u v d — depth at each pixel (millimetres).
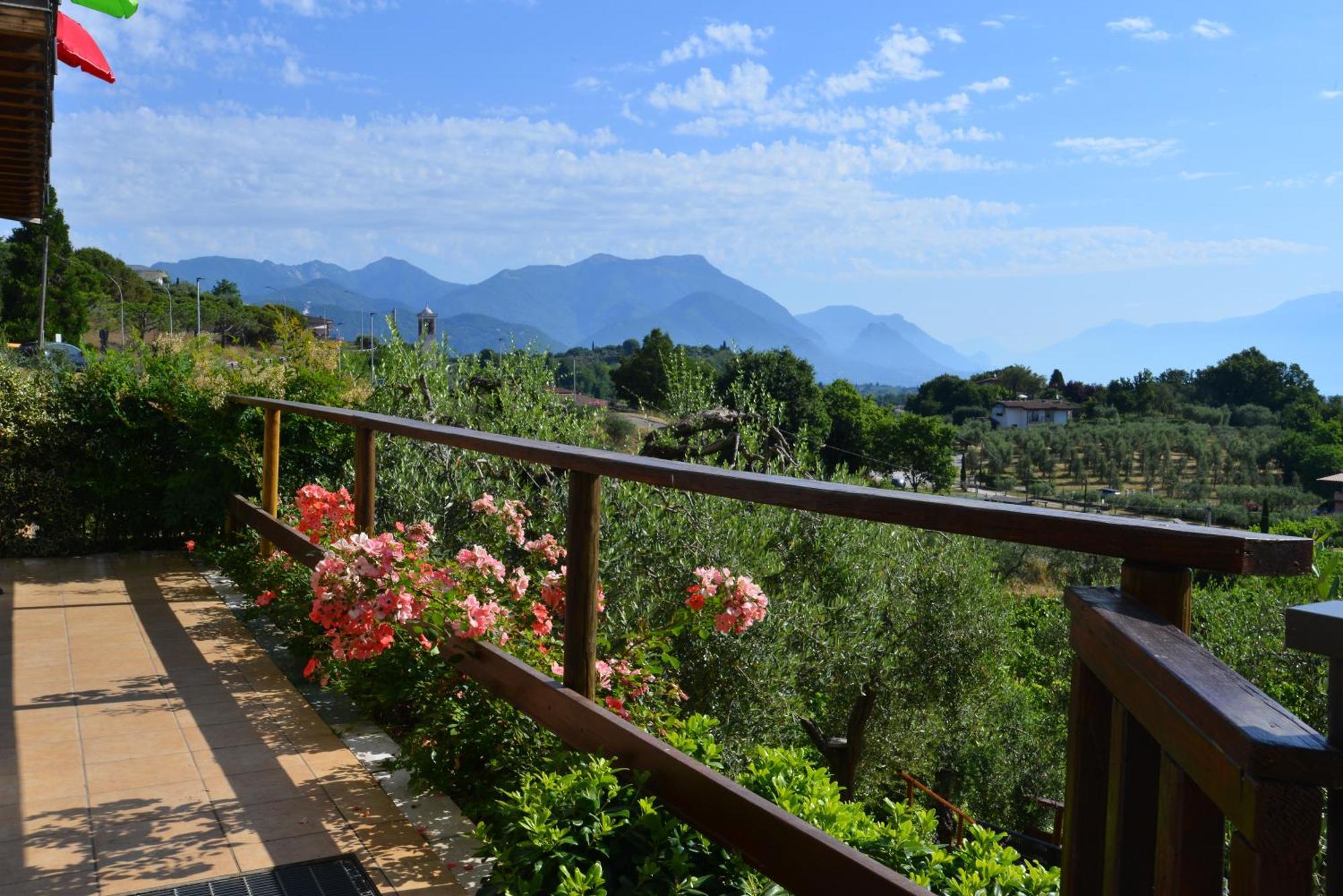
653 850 2115
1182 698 813
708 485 2082
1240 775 687
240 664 4688
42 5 4348
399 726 3893
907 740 9805
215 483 7508
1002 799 14523
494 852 2316
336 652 3508
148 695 4211
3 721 3857
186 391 7625
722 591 3525
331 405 7785
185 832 2893
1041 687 14953
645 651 3594
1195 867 864
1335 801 656
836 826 2295
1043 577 13953
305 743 3666
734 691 6191
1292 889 646
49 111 5441
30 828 2910
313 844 2824
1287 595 7914
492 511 4844
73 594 6176
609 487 6305
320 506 4926
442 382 8266
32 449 7484
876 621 8047
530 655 3275
